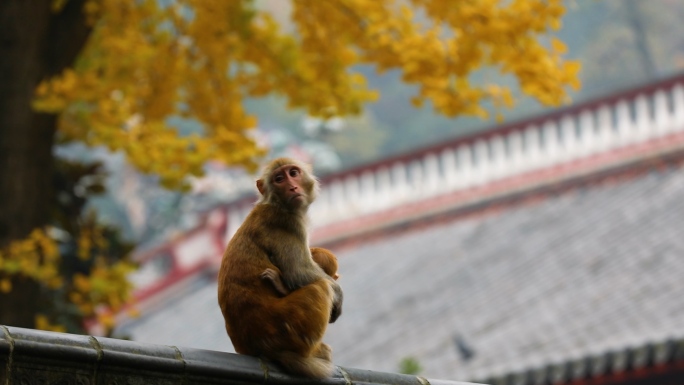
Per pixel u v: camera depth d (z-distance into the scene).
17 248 15.24
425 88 16.55
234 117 18.52
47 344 7.07
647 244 27.83
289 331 8.06
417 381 8.62
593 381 22.09
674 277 25.19
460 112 16.67
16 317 15.83
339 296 8.66
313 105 18.28
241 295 8.23
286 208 8.67
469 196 36.31
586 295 26.45
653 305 24.20
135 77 18.38
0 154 16.23
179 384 7.60
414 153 37.69
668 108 33.94
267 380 7.95
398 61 17.27
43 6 16.81
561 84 16.08
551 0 16.02
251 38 18.12
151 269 42.50
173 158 16.06
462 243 34.16
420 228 36.91
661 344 20.95
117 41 17.77
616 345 21.84
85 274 19.03
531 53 16.12
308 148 68.38
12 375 6.92
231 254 8.48
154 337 37.38
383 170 38.38
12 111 16.39
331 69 18.00
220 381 7.76
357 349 29.80
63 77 16.94
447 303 30.08
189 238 41.69
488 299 29.06
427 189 37.31
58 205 18.88
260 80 18.56
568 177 34.62
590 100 35.22
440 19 16.50
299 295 8.23
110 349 7.34
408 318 30.27
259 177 8.94
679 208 29.20
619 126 34.66
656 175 32.44
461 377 24.41
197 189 58.25
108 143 16.09
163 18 18.45
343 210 38.69
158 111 18.33
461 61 16.33
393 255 35.66
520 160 36.06
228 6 17.88
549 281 28.39
